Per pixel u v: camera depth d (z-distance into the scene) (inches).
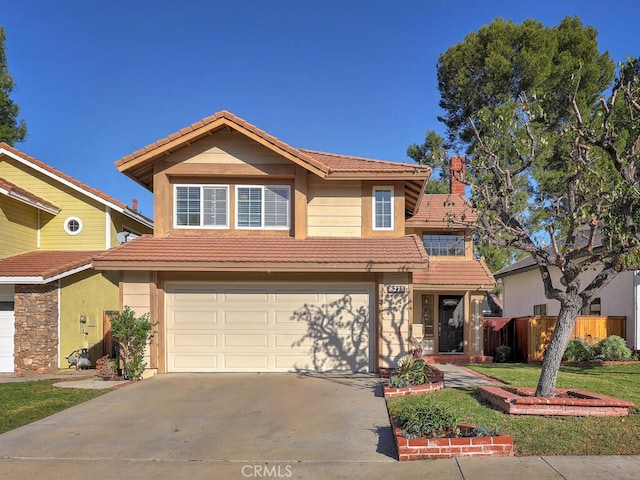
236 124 515.8
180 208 540.7
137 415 341.7
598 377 465.1
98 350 620.7
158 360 497.7
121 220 679.1
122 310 490.3
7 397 400.8
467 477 224.7
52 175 630.5
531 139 369.7
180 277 505.7
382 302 494.3
